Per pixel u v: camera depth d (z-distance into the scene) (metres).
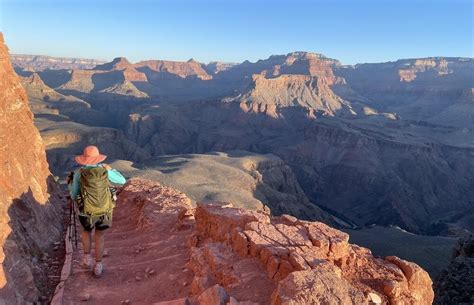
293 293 5.99
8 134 13.06
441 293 37.00
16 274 8.29
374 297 7.29
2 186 10.73
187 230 12.38
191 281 8.88
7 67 16.12
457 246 46.69
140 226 13.66
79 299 8.45
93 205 9.04
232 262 8.46
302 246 8.26
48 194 15.14
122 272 9.85
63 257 11.08
